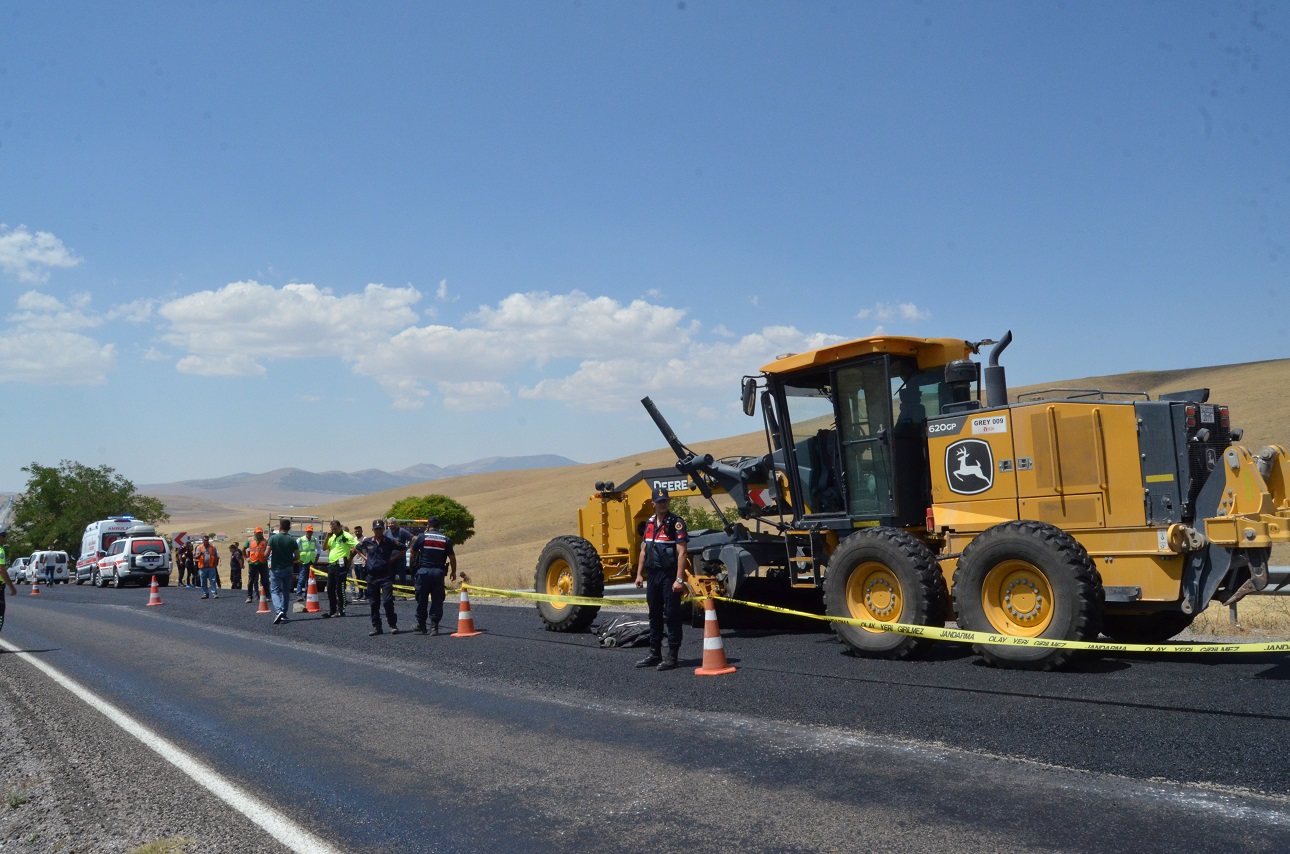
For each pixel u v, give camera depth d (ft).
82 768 21.06
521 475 439.22
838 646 33.40
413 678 31.12
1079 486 28.02
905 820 14.92
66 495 212.23
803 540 36.86
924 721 21.07
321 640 43.91
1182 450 26.30
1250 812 14.49
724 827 15.11
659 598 30.71
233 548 109.40
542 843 14.89
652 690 26.68
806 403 36.86
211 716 26.18
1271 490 26.45
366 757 20.75
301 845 15.35
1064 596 26.09
